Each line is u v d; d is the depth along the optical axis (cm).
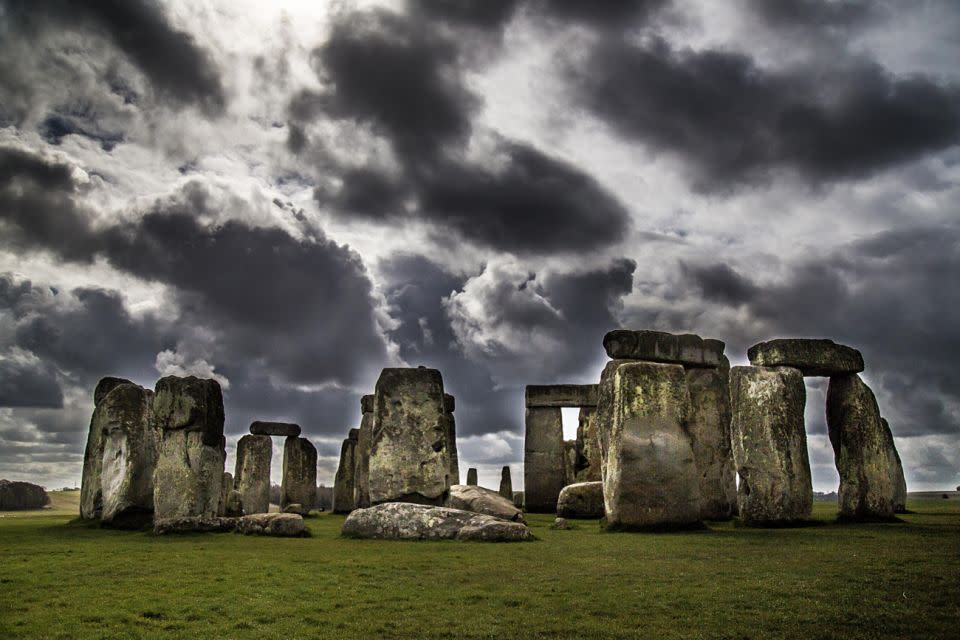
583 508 2483
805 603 950
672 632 846
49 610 972
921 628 833
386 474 2141
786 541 1543
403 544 1596
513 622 901
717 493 2334
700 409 2383
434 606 984
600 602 988
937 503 3575
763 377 2005
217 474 1952
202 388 1948
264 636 854
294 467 3566
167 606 991
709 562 1275
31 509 5191
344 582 1142
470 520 1684
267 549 1531
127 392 2236
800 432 1973
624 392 1845
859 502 2020
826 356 2048
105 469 2230
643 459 1811
